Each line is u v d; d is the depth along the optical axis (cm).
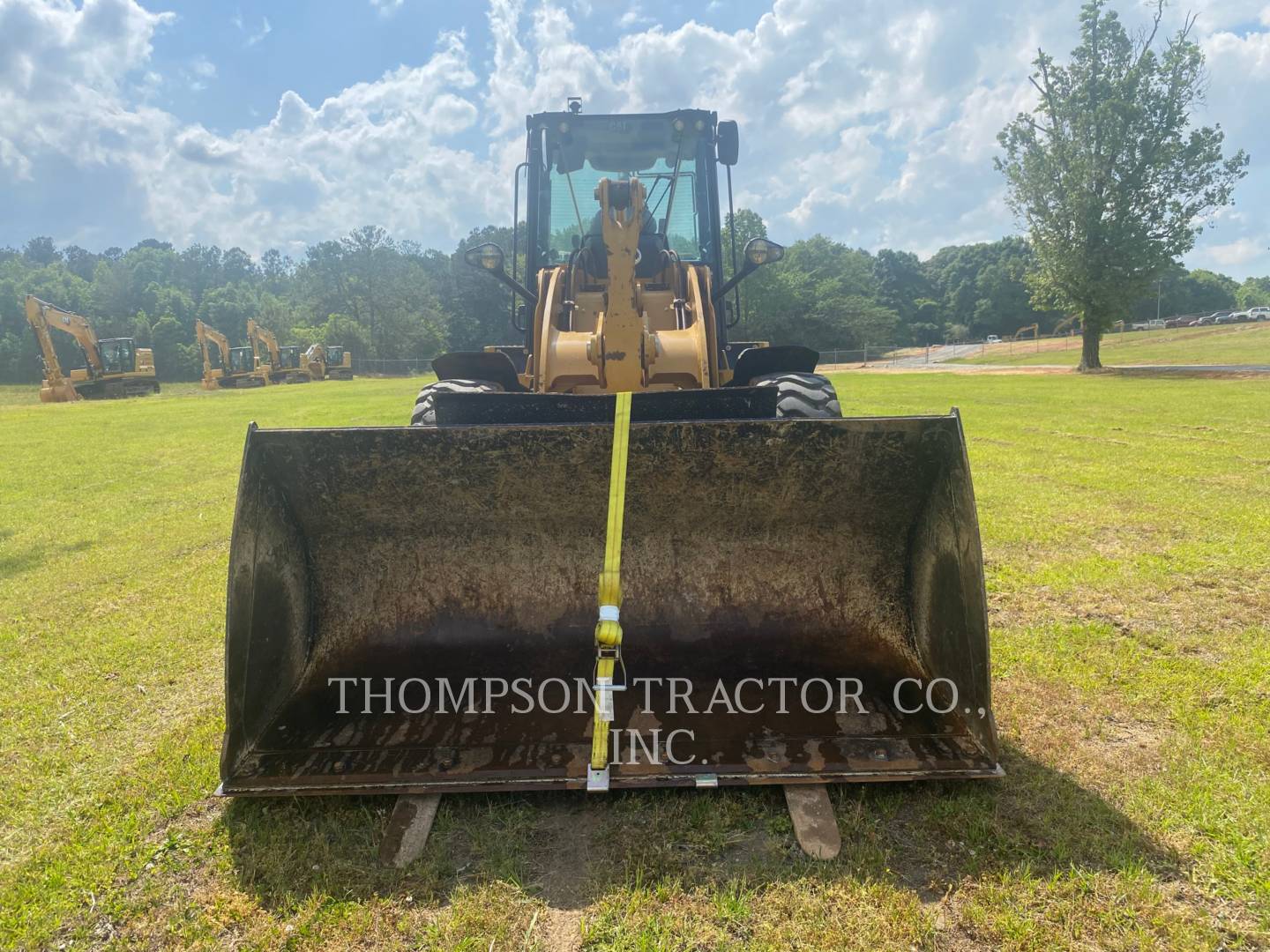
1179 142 2678
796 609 320
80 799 271
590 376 471
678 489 306
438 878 225
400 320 7450
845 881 218
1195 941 195
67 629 438
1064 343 5503
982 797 253
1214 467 815
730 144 586
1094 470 816
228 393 3384
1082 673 342
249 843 241
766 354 514
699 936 201
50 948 205
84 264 13075
